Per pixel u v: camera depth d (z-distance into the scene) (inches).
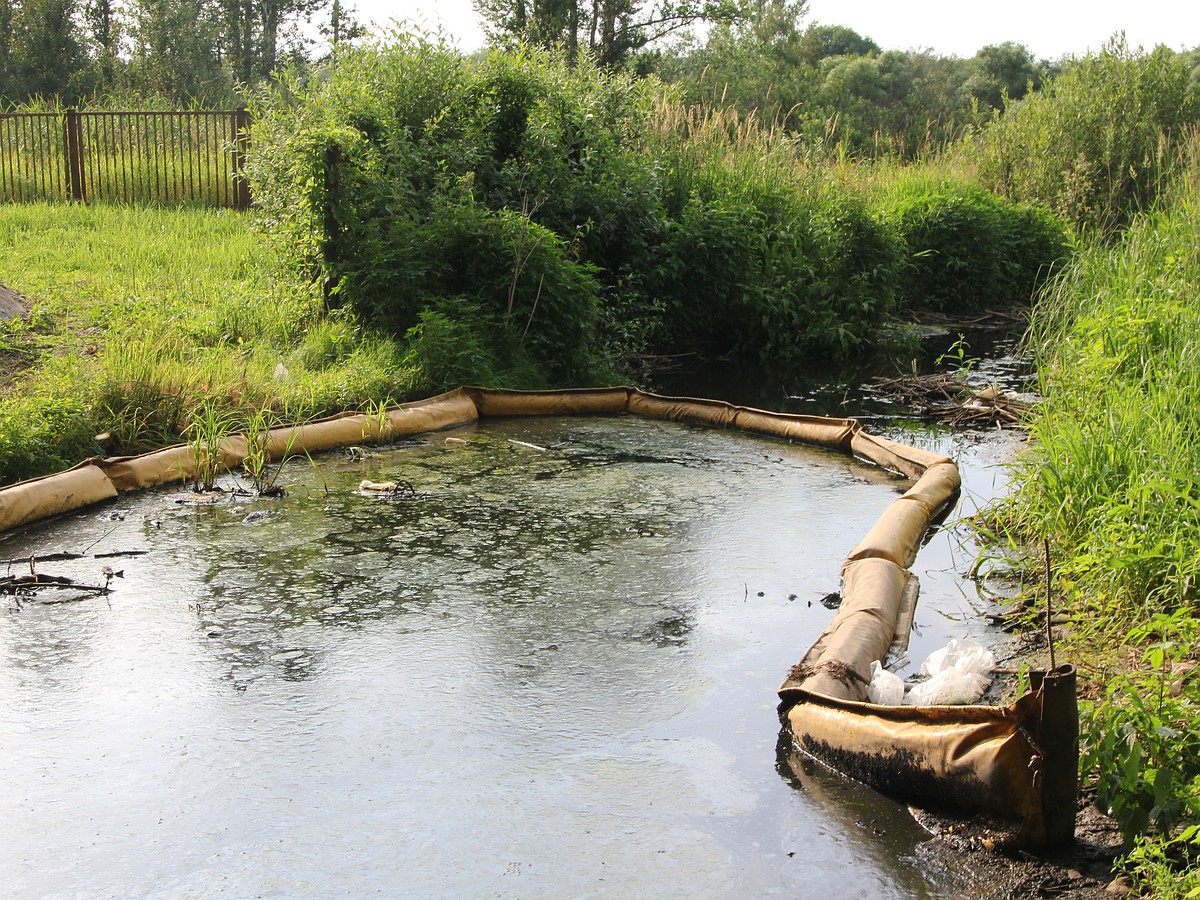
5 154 736.3
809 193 598.2
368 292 394.0
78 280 430.3
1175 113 738.2
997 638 193.5
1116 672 170.9
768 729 163.6
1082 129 748.0
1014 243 663.8
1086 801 140.8
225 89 1336.1
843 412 398.6
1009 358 505.4
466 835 136.0
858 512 268.4
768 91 1445.6
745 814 141.6
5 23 1237.1
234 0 1471.5
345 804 142.1
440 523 253.6
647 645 190.5
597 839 135.7
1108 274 400.2
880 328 550.9
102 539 237.9
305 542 238.7
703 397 422.6
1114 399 255.6
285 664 180.9
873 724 147.9
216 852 132.0
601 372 421.4
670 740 159.6
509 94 478.0
